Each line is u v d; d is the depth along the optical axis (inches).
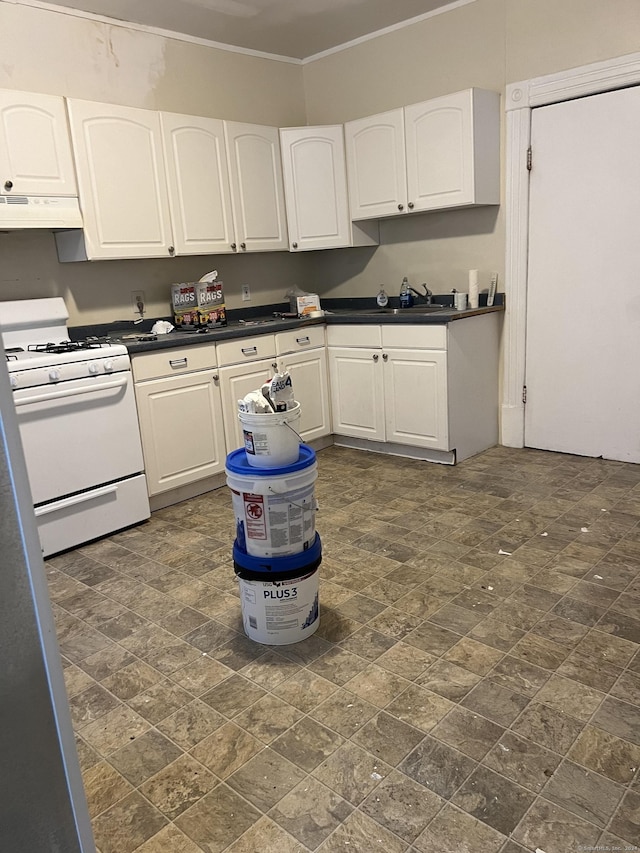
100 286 138.3
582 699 66.8
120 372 115.5
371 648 78.0
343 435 164.6
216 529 118.8
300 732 64.8
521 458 145.8
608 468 135.2
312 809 55.6
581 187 131.9
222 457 139.4
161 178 133.0
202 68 151.3
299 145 156.8
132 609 91.3
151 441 125.1
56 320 127.5
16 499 29.5
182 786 59.1
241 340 140.0
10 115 109.4
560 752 59.9
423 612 85.3
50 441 106.0
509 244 144.2
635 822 52.3
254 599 79.0
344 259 178.5
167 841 53.4
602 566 94.0
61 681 32.9
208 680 74.2
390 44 153.9
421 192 144.6
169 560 106.4
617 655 73.6
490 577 93.2
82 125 119.0
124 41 136.6
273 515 75.6
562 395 144.1
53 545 108.4
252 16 139.5
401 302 162.1
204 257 157.9
